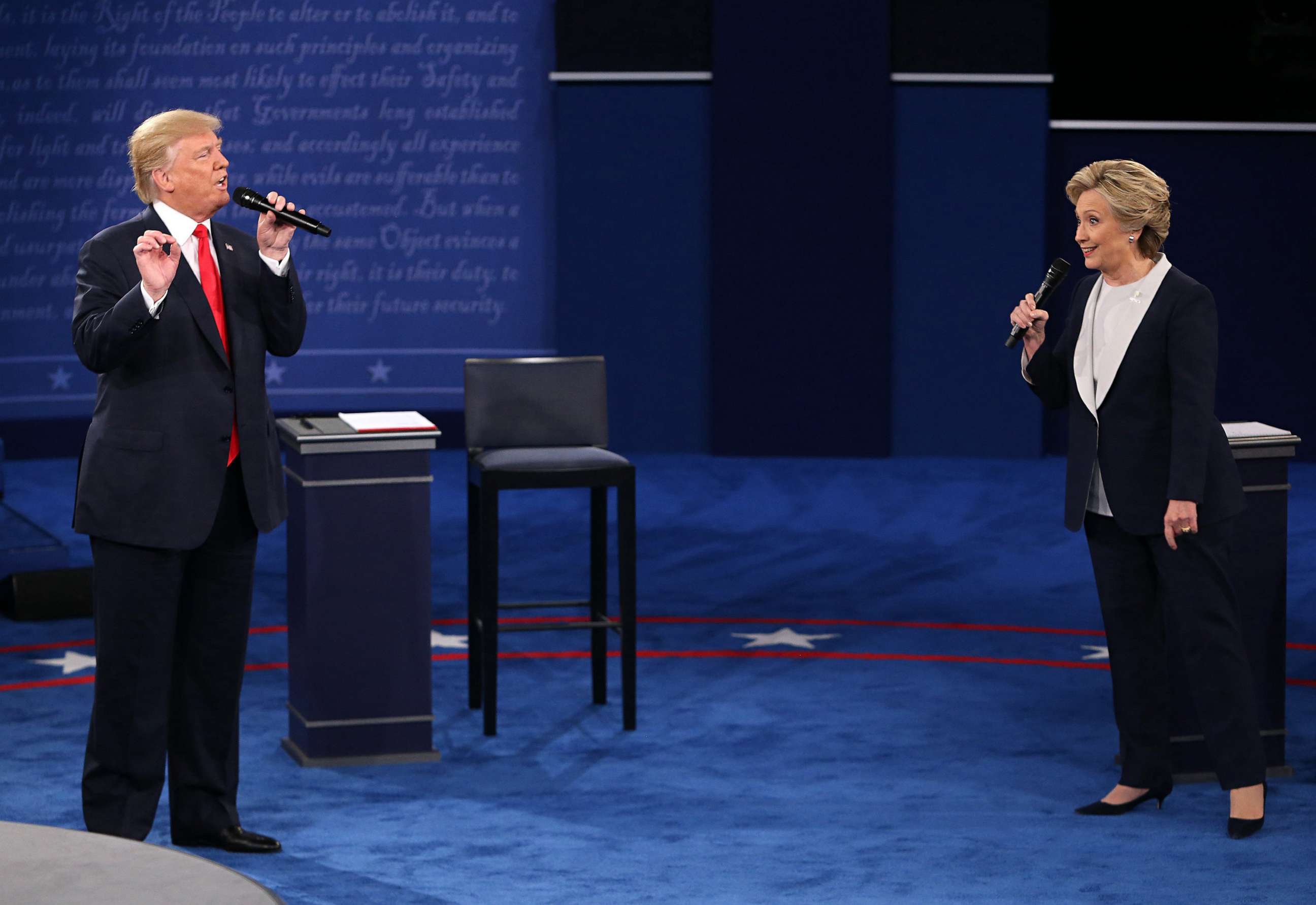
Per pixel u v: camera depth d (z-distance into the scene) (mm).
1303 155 35344
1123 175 14125
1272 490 16031
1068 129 35781
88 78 35188
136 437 12648
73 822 14703
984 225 35781
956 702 19188
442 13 36094
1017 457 36438
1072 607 24000
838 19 35031
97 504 12680
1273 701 16250
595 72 35906
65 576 23125
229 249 13180
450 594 24641
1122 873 13031
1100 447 14547
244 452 13031
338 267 36562
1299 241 35625
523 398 18562
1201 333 13992
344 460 16312
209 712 13641
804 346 36094
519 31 36250
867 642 22062
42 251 35438
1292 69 35062
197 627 13453
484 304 36938
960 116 35469
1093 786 16016
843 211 35562
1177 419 13953
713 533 29234
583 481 17547
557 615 23406
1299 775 16391
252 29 35688
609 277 36594
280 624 22891
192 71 35625
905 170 35719
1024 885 12695
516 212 36750
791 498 32188
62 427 35906
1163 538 14344
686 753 17141
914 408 36500
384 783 16031
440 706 19016
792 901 12320
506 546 27828
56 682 19828
